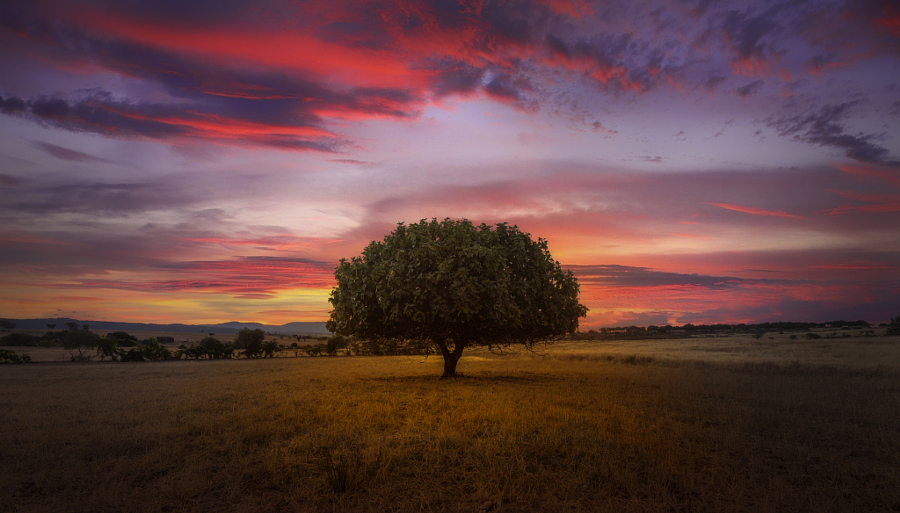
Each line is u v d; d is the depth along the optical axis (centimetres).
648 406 1346
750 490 667
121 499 636
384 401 1437
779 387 1825
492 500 624
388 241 2122
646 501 624
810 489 672
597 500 627
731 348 4947
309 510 593
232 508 613
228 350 5612
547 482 689
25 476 739
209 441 921
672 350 4878
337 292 2225
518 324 2011
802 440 971
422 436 949
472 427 1032
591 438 909
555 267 2280
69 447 888
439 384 2000
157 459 814
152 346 4969
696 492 667
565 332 2306
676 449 842
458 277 1873
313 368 3362
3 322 11794
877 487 695
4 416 1231
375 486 673
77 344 5297
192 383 2138
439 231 2061
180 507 614
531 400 1406
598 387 1828
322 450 771
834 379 2119
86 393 1730
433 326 2123
